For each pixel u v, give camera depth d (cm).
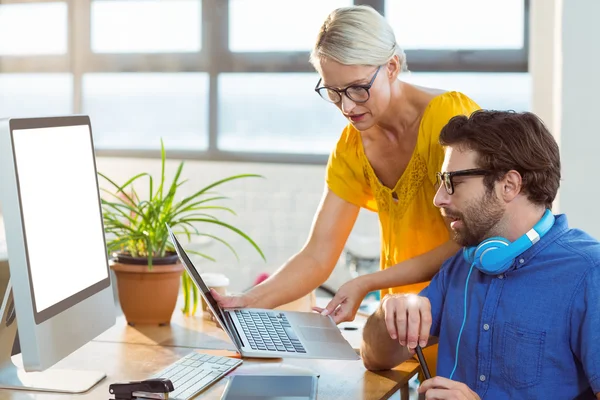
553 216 150
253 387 145
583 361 137
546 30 354
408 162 187
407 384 172
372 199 203
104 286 166
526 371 144
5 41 513
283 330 169
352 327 207
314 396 142
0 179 133
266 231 475
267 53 475
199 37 485
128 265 196
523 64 436
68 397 143
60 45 507
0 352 154
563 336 142
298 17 469
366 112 171
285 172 473
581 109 297
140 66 495
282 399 138
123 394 137
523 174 143
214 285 206
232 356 171
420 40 448
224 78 482
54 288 143
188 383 147
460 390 134
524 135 143
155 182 490
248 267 477
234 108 482
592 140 297
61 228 148
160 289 198
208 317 210
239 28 479
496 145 142
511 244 145
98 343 183
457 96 180
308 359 175
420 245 189
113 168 496
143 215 201
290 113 475
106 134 502
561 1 297
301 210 472
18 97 512
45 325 138
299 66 471
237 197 479
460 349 154
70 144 157
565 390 142
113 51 498
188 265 163
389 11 451
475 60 442
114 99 500
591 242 146
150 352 175
